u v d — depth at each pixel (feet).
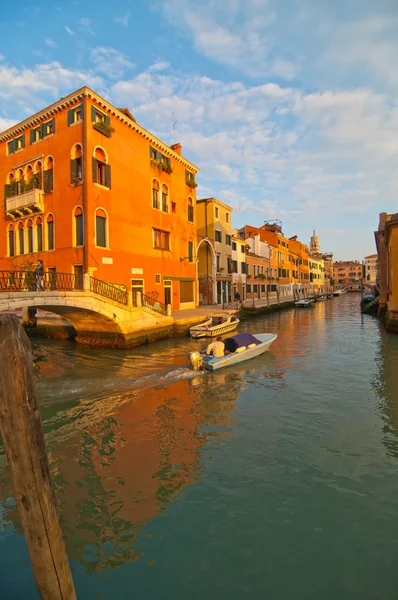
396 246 64.03
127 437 22.29
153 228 71.56
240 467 18.45
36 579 7.91
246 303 113.29
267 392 30.81
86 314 48.96
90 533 13.88
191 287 89.04
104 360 44.01
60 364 41.86
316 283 286.25
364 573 11.72
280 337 64.18
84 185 54.34
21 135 65.92
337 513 14.67
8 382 7.33
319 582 11.41
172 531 13.87
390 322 65.98
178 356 46.42
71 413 26.25
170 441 21.63
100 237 56.90
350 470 17.98
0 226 70.95
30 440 7.56
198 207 107.14
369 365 40.60
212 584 11.44
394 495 15.85
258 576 11.70
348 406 27.12
